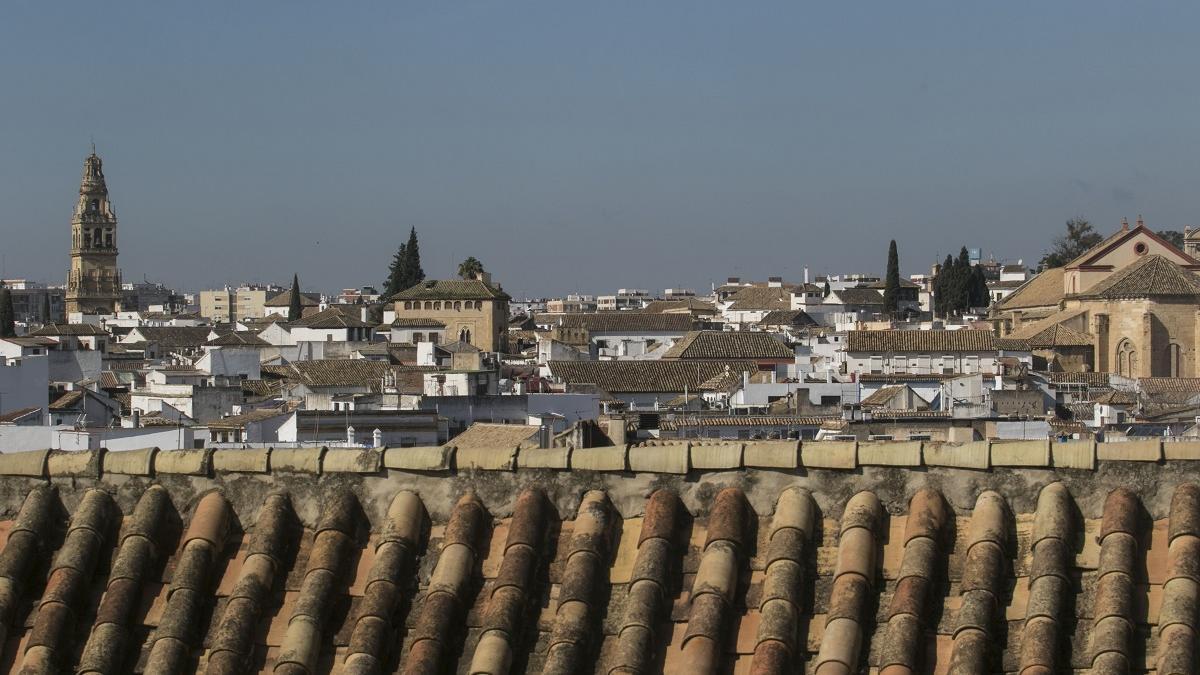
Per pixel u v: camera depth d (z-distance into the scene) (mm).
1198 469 18953
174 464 21219
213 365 177375
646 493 20219
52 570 20406
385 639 19078
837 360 192750
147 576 20250
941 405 132625
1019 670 17688
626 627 18594
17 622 19938
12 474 21562
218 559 20406
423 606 19422
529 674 18641
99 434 98000
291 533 20562
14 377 130500
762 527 19688
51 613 19734
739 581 19078
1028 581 18516
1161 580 18250
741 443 20656
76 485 21422
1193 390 177125
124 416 137500
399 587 19641
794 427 110750
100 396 138750
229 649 19094
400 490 20719
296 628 19188
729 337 197500
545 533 20047
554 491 20391
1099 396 163375
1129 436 108312
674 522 19750
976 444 19672
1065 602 18172
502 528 20281
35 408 126125
